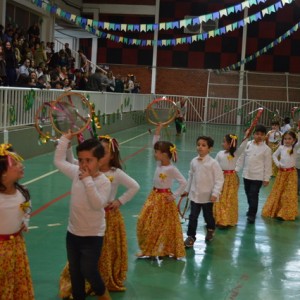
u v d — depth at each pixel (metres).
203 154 5.86
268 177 7.16
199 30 27.98
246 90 28.23
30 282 3.62
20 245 3.55
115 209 4.43
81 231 3.78
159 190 5.44
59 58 18.22
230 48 28.50
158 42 18.53
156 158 5.41
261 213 7.77
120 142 16.55
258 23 28.17
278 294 4.60
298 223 7.31
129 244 5.89
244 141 6.85
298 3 27.80
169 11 28.20
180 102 20.80
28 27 19.80
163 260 5.37
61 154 3.97
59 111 4.25
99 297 3.88
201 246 5.95
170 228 5.42
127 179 4.36
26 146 11.63
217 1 27.89
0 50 12.77
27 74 14.31
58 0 22.31
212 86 28.50
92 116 4.34
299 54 28.09
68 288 4.25
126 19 28.25
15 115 11.14
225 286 4.74
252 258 5.61
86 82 18.55
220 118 27.98
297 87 28.03
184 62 28.89
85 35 25.80
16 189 3.54
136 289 4.57
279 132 11.32
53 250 5.56
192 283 4.78
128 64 29.08
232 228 6.86
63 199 8.04
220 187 5.81
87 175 3.65
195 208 5.87
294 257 5.71
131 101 22.25
